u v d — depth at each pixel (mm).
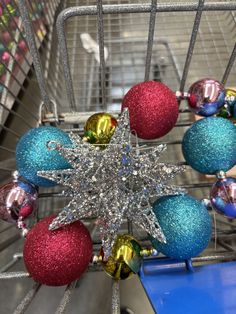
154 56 534
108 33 540
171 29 540
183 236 254
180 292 255
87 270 287
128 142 237
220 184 279
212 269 282
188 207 260
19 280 425
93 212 242
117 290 255
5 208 273
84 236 250
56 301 410
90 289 412
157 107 276
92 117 296
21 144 277
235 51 320
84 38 524
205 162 279
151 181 242
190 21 542
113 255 256
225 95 315
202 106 305
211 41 532
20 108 505
